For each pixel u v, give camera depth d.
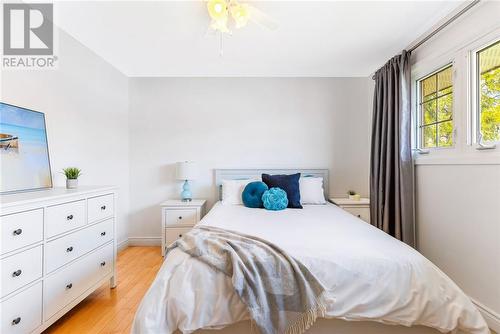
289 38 2.44
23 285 1.40
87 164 2.66
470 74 1.87
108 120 3.05
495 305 1.66
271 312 1.25
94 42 2.53
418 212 2.43
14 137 1.76
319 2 1.89
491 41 1.70
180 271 1.32
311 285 1.28
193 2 1.89
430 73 2.33
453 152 2.02
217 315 1.25
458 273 1.96
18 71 1.86
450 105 2.13
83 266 1.88
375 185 2.91
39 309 1.50
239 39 2.46
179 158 3.54
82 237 1.87
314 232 1.79
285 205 2.79
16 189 1.74
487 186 1.72
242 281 1.25
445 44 2.08
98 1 1.87
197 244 1.49
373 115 3.00
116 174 3.22
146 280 2.45
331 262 1.35
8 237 1.31
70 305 1.74
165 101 3.53
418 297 1.28
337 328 1.34
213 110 3.53
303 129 3.51
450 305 1.27
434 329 1.34
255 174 3.52
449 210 2.04
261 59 2.95
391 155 2.62
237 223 2.08
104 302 2.04
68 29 2.29
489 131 1.77
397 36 2.40
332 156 3.51
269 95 3.52
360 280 1.31
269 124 3.52
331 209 2.77
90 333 1.67
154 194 3.54
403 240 2.42
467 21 1.85
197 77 3.53
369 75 3.49
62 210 1.67
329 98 3.50
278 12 2.01
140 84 3.52
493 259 1.68
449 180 2.04
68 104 2.37
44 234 1.53
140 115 3.53
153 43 2.55
